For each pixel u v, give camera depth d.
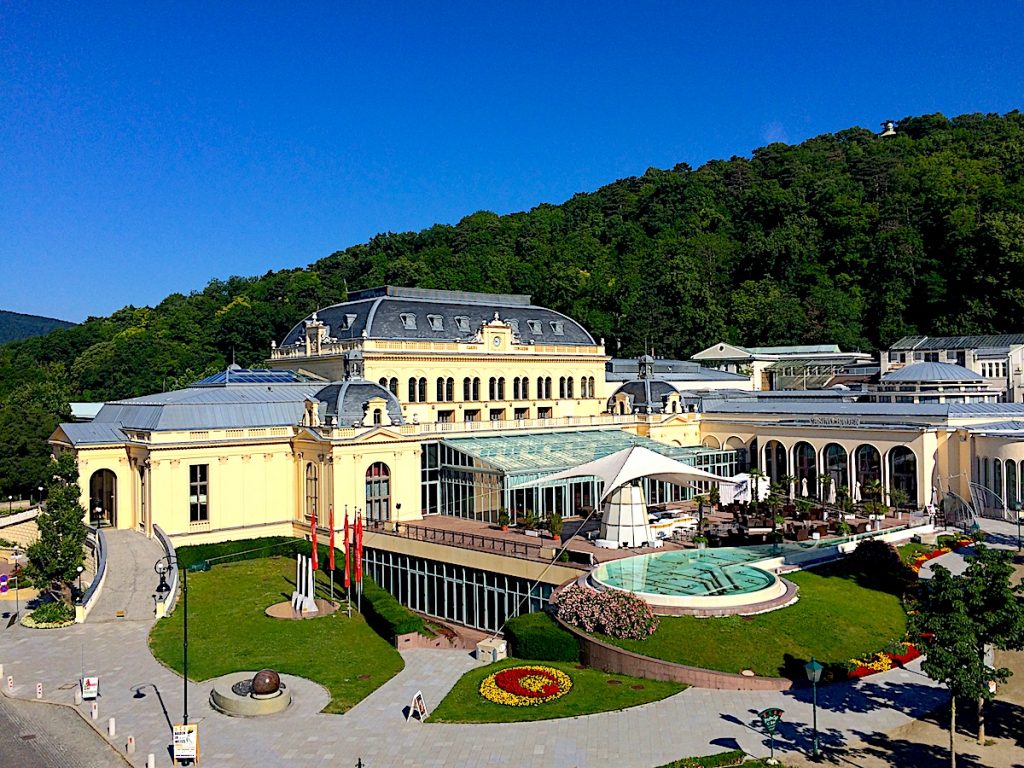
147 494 83.12
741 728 43.38
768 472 110.69
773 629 54.81
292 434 90.44
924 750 40.72
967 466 91.75
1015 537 80.00
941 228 174.62
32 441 115.38
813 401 123.00
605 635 54.44
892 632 57.62
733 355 159.75
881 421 101.75
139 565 76.19
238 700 47.84
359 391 89.50
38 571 68.12
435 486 94.62
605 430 110.50
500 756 40.91
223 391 92.94
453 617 76.44
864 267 182.62
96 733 45.81
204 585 75.38
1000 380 134.88
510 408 110.19
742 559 69.25
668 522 85.06
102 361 194.25
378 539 82.88
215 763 41.41
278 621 65.81
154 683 53.00
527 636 56.47
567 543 76.94
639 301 185.62
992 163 189.12
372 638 62.88
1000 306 160.12
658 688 49.25
